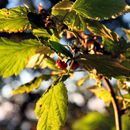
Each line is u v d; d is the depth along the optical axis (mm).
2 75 675
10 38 688
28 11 651
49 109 649
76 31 673
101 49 706
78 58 638
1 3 2277
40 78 775
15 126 6352
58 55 667
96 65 622
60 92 646
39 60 705
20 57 677
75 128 2818
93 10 622
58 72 763
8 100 6164
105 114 2639
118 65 622
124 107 825
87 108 5086
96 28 633
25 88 788
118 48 728
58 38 661
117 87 833
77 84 910
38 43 673
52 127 646
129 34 856
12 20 652
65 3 648
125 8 620
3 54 669
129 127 2195
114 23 3049
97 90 852
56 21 650
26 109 6109
